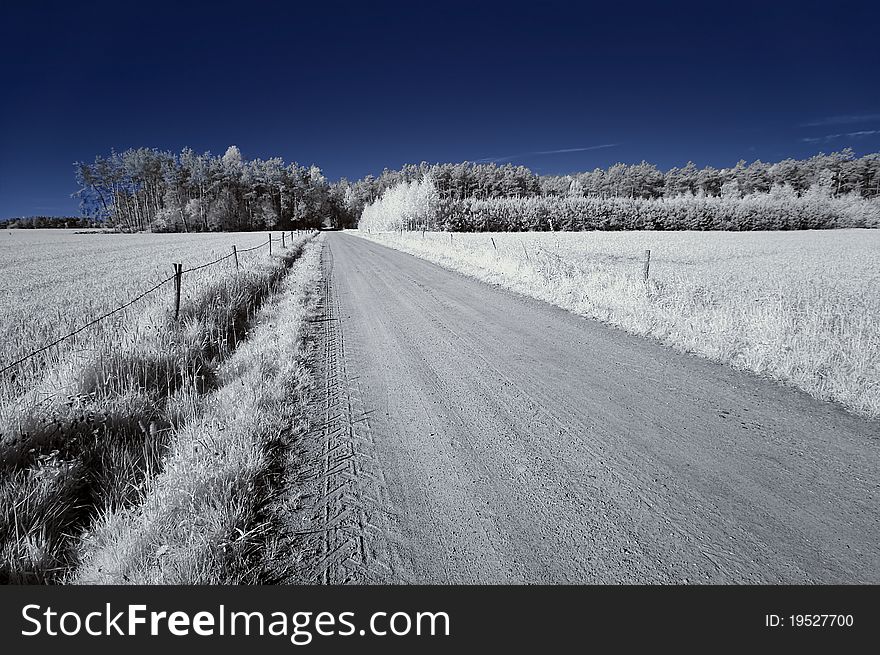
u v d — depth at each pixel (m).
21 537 2.64
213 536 2.60
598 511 3.00
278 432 4.04
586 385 5.32
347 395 5.14
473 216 62.03
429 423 4.38
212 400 4.62
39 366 5.05
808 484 3.25
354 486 3.33
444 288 13.12
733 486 3.24
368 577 2.50
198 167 85.94
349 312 9.99
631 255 23.22
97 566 2.50
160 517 2.72
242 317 8.96
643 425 4.25
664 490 3.21
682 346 6.75
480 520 2.93
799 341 5.98
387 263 21.33
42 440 3.48
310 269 17.59
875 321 6.90
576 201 65.62
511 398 4.97
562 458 3.69
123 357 4.96
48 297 10.66
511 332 7.88
